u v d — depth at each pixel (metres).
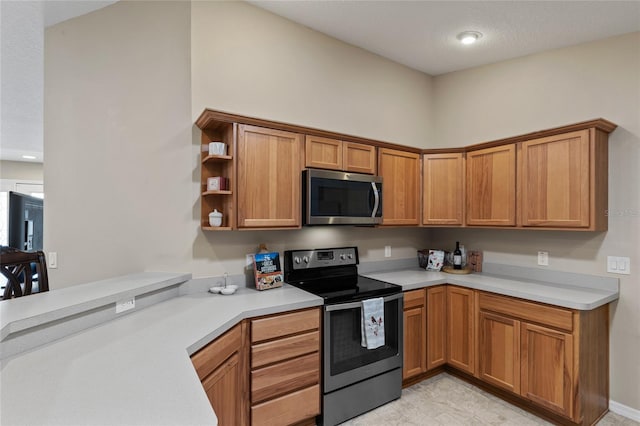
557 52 2.74
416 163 3.06
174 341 1.40
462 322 2.72
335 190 2.45
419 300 2.67
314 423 2.20
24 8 2.28
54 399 0.94
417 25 2.62
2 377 1.07
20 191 5.68
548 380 2.19
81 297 1.58
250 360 1.88
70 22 2.48
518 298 2.36
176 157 2.26
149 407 0.91
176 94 2.26
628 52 2.38
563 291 2.36
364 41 2.92
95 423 0.83
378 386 2.40
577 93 2.61
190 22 2.23
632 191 2.32
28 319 1.27
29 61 2.79
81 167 2.45
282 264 2.60
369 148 2.74
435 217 3.06
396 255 3.32
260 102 2.49
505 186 2.68
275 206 2.24
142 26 2.34
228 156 2.10
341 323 2.22
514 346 2.37
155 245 2.29
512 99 3.00
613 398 2.39
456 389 2.66
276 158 2.25
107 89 2.40
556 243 2.68
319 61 2.80
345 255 2.79
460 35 2.71
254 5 2.46
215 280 2.31
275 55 2.57
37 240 4.65
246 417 1.87
